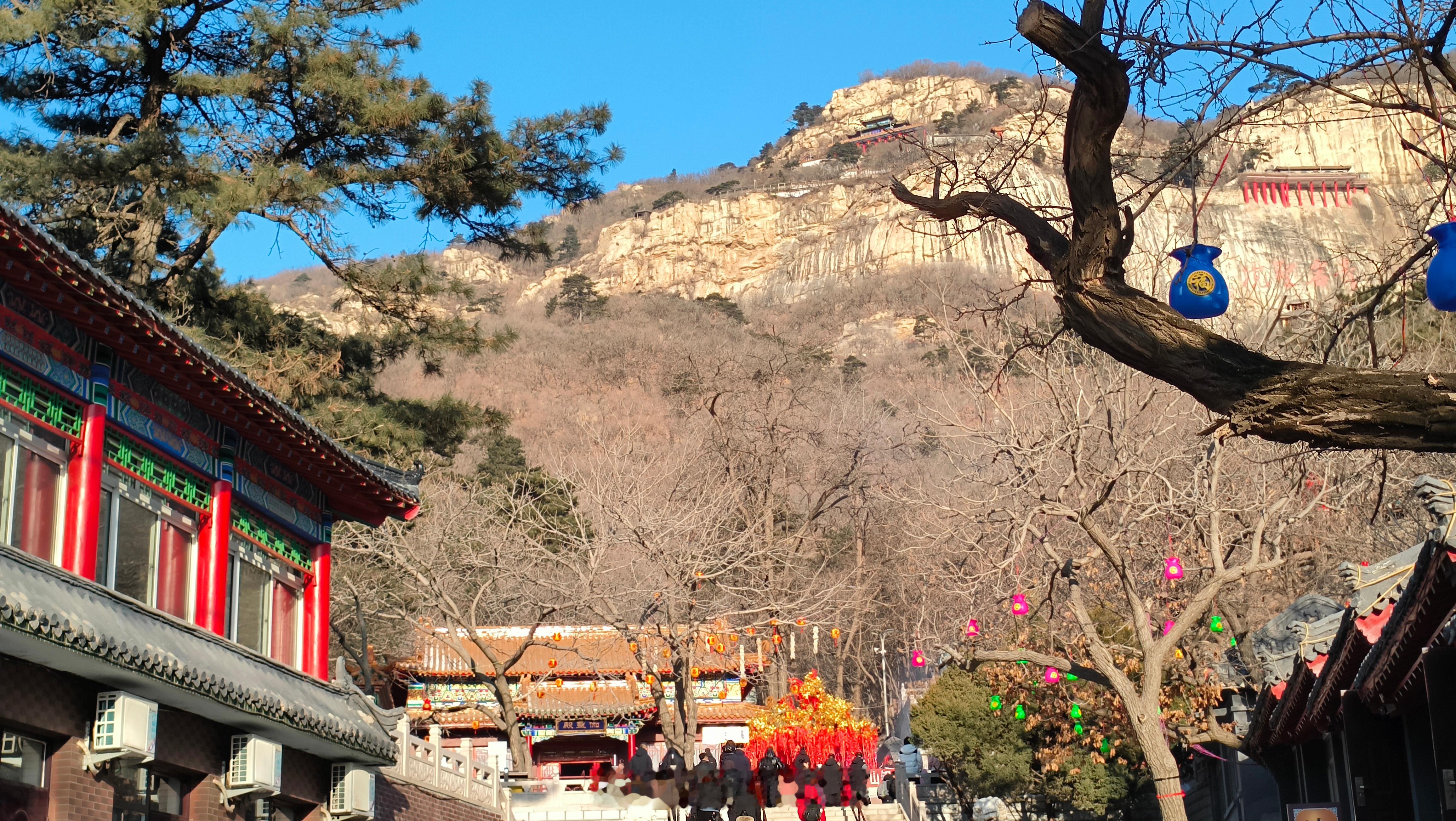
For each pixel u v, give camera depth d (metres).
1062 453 25.75
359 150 30.52
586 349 106.94
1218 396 6.75
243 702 15.78
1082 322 7.12
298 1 29.59
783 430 57.62
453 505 41.12
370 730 20.02
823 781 33.38
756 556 41.97
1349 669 15.98
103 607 14.00
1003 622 30.36
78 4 25.78
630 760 38.72
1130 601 21.27
